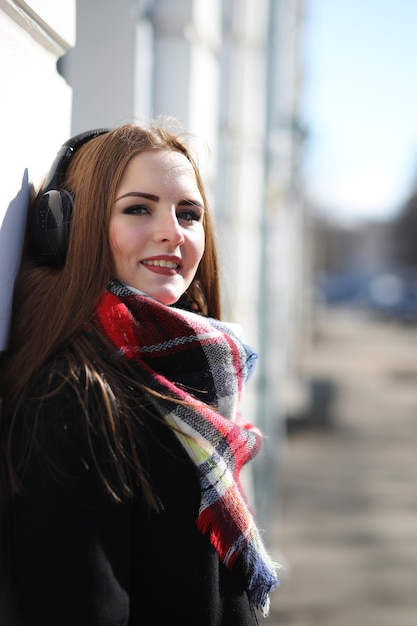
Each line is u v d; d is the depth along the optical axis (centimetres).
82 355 137
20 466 129
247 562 143
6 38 142
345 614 469
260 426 623
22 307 149
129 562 133
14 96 146
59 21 167
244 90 546
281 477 861
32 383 135
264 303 626
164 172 151
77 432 129
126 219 149
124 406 135
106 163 149
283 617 460
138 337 142
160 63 358
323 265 6097
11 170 146
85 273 145
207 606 139
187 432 140
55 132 174
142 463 137
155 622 138
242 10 531
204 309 182
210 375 147
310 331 2575
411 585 525
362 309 5200
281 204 764
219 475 141
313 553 594
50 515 127
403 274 6025
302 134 1115
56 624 126
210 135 416
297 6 1093
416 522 690
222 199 528
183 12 352
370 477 870
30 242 158
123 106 302
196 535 139
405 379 1892
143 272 151
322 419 1195
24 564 129
